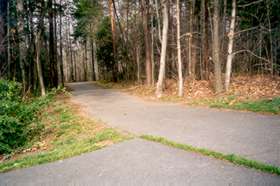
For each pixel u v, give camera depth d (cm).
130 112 1087
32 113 963
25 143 824
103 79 4006
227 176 409
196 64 2025
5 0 1780
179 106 1156
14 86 938
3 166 567
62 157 568
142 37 2578
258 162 446
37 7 2088
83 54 5503
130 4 2709
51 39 2603
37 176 474
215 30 1334
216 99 1178
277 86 1312
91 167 492
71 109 1296
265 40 2005
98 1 3017
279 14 1875
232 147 540
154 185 397
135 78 2820
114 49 3098
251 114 872
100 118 998
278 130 654
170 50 2227
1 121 755
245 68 2131
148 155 530
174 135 664
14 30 1811
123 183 412
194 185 387
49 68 2747
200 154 517
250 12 1909
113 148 597
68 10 2977
